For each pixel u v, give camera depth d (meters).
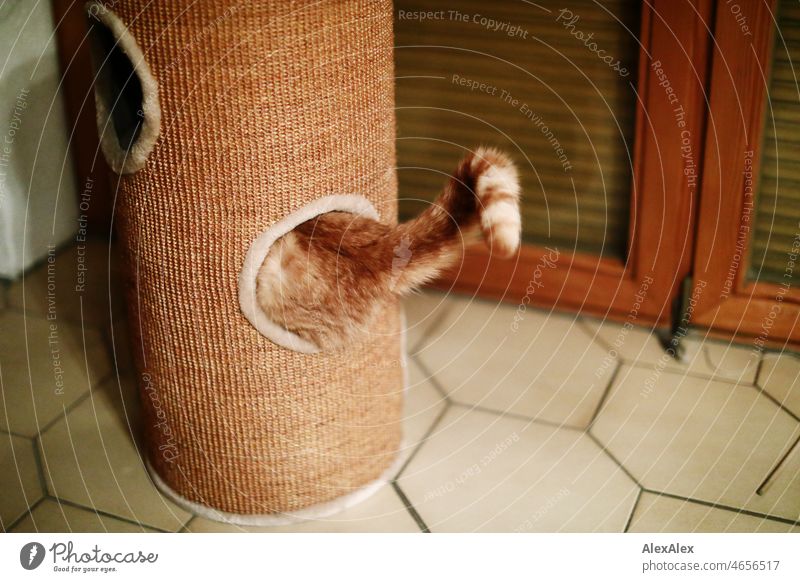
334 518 1.05
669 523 1.03
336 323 0.90
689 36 1.20
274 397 0.96
